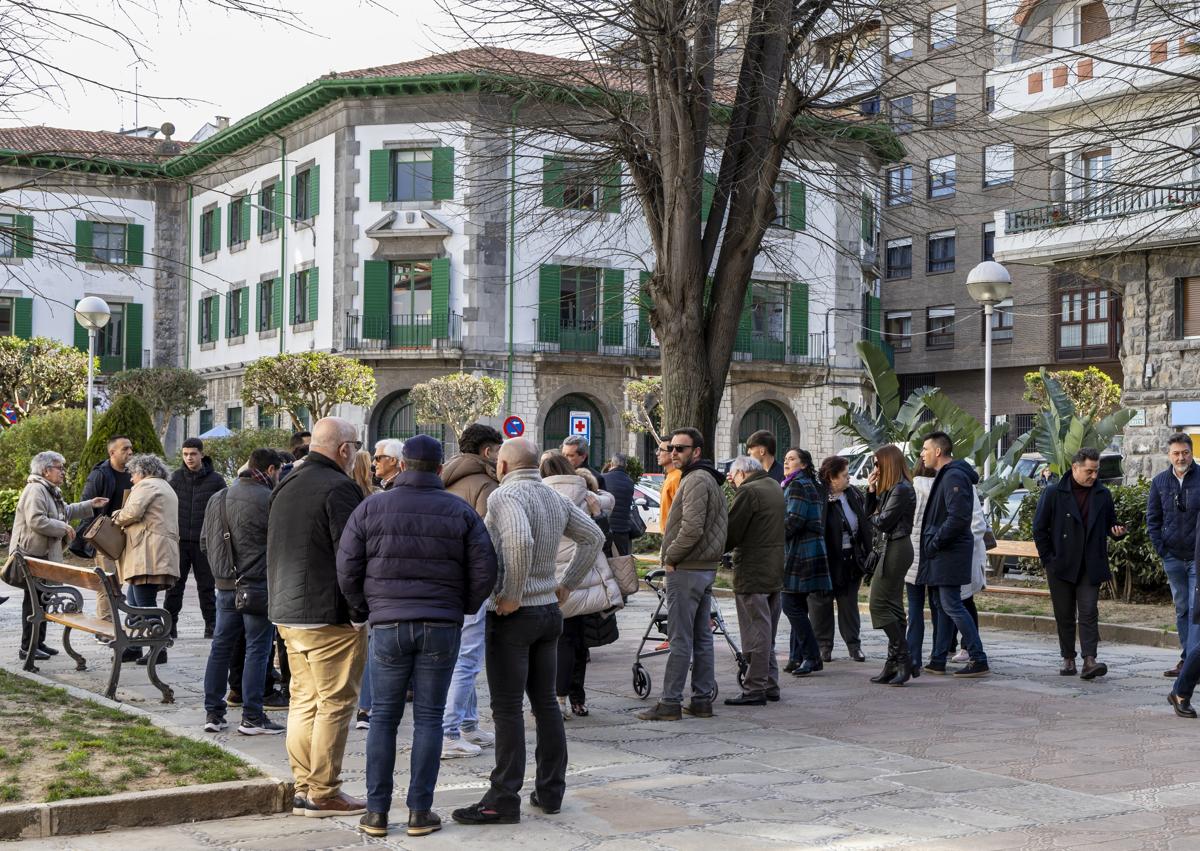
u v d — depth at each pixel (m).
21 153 10.51
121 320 46.78
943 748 8.37
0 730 7.92
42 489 11.69
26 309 44.66
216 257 46.00
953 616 11.38
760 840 6.15
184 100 9.26
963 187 46.59
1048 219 26.91
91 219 11.55
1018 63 25.64
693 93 12.95
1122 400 28.02
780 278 40.56
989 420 20.75
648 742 8.55
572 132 14.45
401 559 6.34
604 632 9.45
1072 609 11.59
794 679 11.38
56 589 11.30
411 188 38.66
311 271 40.44
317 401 35.38
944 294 51.78
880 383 21.41
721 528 9.36
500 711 6.55
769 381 41.19
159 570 11.30
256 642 8.69
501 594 6.54
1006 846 6.04
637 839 6.18
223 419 45.84
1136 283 27.62
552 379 38.66
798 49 13.77
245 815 6.74
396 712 6.37
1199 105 14.98
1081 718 9.48
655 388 37.53
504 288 38.00
